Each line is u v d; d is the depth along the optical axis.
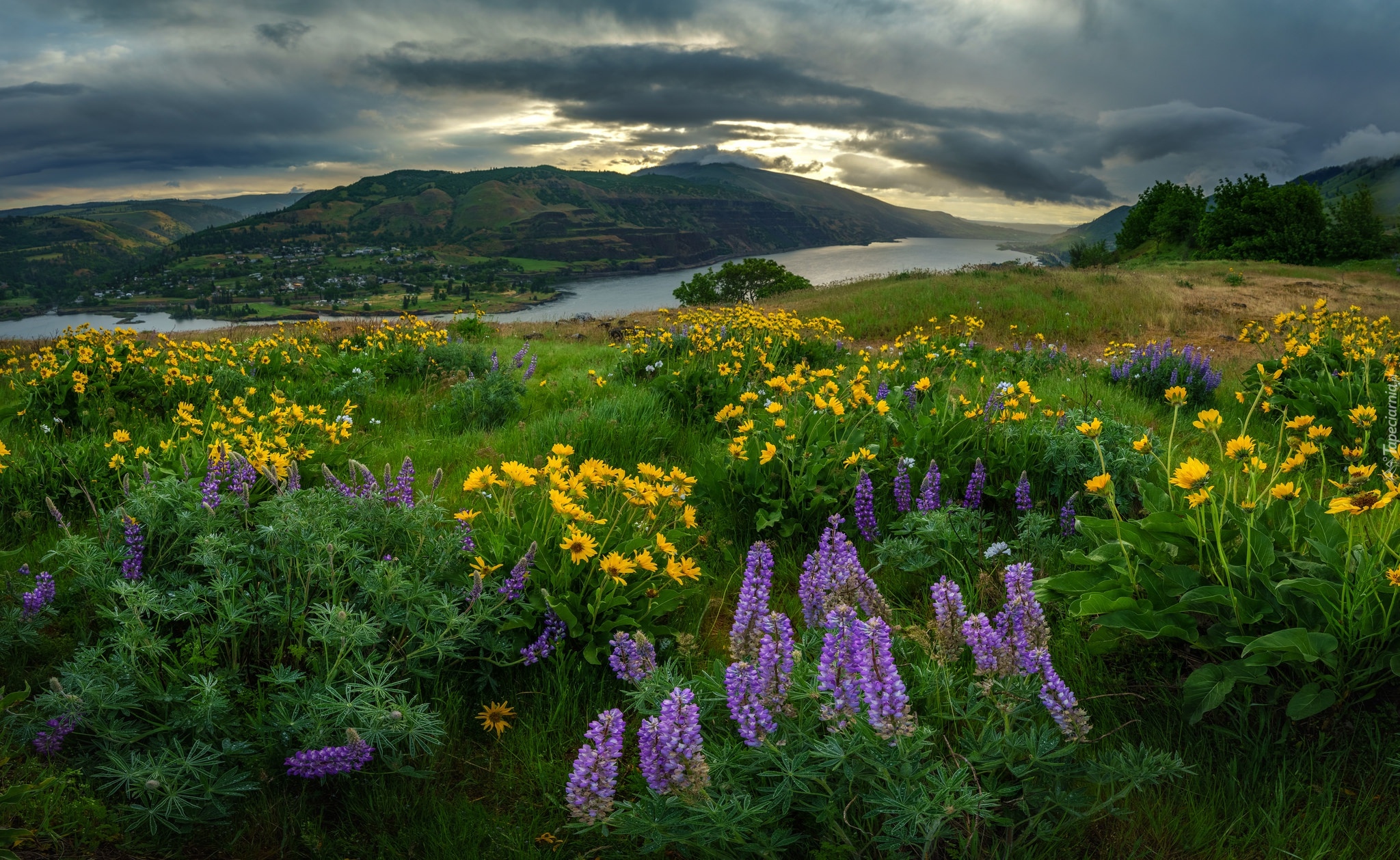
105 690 2.39
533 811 2.51
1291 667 2.69
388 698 2.56
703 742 2.35
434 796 2.53
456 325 16.58
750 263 58.50
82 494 4.88
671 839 1.93
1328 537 3.09
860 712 2.05
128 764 2.38
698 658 3.36
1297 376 8.07
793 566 4.31
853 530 4.64
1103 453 4.80
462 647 3.10
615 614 3.41
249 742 2.46
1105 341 17.34
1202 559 3.03
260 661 2.92
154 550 3.40
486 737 2.92
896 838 1.96
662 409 7.64
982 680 2.42
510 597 3.14
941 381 7.59
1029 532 4.12
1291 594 2.74
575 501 3.57
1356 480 2.99
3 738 2.43
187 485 3.62
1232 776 2.45
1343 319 9.20
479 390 7.94
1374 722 2.55
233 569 2.92
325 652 2.67
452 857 2.27
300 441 5.80
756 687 2.15
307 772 2.37
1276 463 3.74
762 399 7.53
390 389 9.71
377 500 3.49
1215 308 21.05
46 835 2.12
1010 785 2.16
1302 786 2.39
